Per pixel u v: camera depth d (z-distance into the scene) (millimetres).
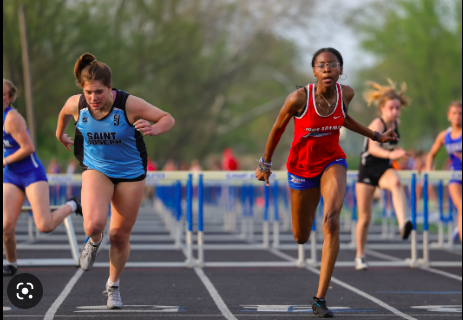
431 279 21031
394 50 102250
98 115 13539
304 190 15188
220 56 112062
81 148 14273
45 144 84812
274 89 125500
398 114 22250
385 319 14203
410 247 32719
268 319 14062
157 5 87750
